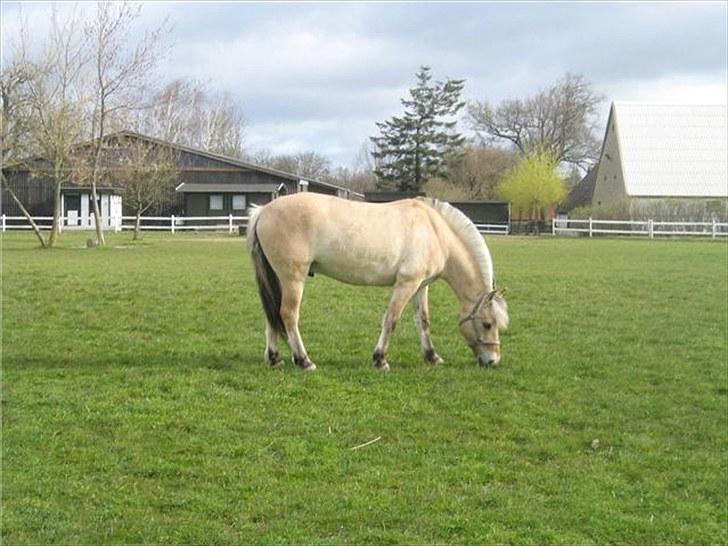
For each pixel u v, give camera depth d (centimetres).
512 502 652
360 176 9800
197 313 1417
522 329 1350
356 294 1678
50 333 1231
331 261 1000
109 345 1159
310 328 1308
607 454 769
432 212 1048
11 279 1820
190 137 8606
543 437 805
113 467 693
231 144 9206
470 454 750
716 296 1797
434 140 8288
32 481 659
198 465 702
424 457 739
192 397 883
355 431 797
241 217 5519
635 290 1880
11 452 718
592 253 3241
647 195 6172
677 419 874
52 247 3294
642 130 6562
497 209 6644
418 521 612
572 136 9175
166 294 1622
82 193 5572
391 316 1028
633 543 598
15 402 856
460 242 1056
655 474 726
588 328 1368
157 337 1221
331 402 884
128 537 575
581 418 864
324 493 655
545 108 9125
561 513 637
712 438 820
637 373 1059
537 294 1773
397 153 8306
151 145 4525
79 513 609
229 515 614
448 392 934
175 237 4341
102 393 891
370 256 998
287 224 987
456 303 1587
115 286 1725
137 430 778
